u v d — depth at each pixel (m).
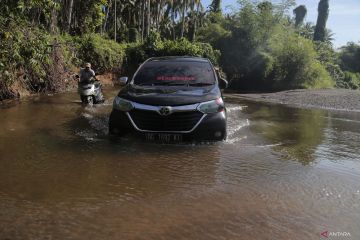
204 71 7.61
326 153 6.14
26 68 13.59
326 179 4.75
